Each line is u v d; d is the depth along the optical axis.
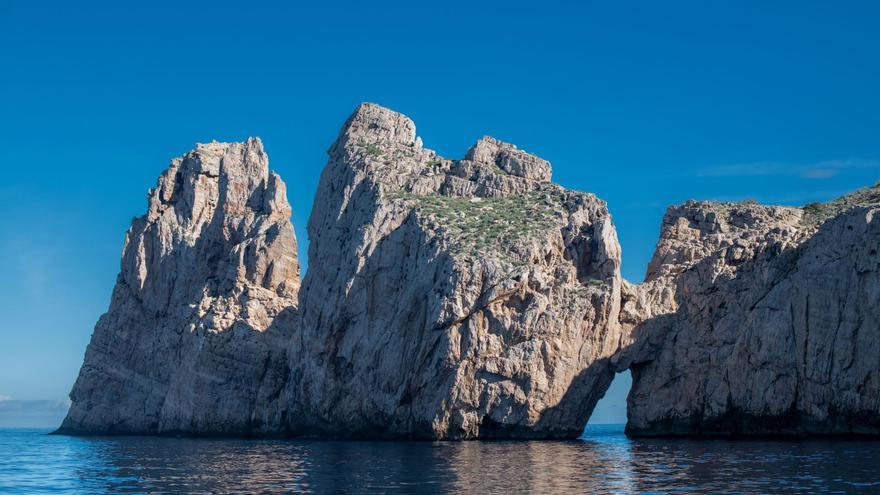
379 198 129.00
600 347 114.75
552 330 111.94
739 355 111.50
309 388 128.12
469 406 111.75
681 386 115.38
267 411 139.50
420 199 130.38
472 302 112.88
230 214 167.00
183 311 161.00
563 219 123.69
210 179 172.38
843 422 103.62
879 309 102.31
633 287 119.44
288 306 148.88
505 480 66.38
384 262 124.38
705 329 116.00
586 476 68.38
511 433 112.31
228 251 163.62
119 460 93.38
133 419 165.38
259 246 153.50
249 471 77.19
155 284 170.62
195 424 144.62
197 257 166.00
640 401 117.56
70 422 171.50
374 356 121.12
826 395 104.94
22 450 115.31
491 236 120.19
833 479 62.75
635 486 62.09
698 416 114.06
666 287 119.50
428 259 118.75
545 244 118.81
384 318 122.31
